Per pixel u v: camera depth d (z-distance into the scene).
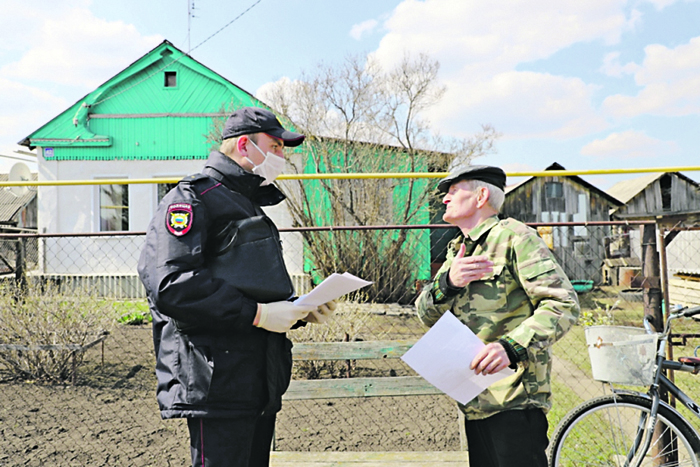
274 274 1.62
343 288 1.67
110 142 11.72
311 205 10.73
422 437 3.83
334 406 4.59
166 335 1.57
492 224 1.86
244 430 1.55
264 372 1.60
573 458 2.45
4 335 5.25
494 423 1.79
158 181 3.55
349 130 10.91
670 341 2.96
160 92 11.86
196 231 1.49
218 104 11.83
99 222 11.57
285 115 10.88
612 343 2.24
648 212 17.84
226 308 1.46
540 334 1.63
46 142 11.55
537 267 1.71
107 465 3.29
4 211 18.64
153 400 4.67
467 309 1.84
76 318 5.34
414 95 10.82
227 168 1.66
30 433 3.85
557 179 15.61
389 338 5.64
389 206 10.83
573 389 4.77
